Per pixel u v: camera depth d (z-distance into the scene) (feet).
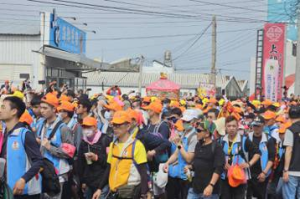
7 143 17.79
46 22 94.43
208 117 31.78
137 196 19.62
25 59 95.04
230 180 25.29
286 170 26.66
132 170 19.62
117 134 19.74
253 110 50.47
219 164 22.35
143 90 188.96
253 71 149.89
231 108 37.47
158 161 25.34
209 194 22.11
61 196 24.00
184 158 25.39
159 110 28.50
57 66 100.89
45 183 19.38
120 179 19.60
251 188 28.63
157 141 23.30
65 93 44.96
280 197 28.50
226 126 26.09
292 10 117.80
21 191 17.26
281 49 113.91
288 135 26.61
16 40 95.14
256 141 28.32
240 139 25.89
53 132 23.52
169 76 205.67
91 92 182.29
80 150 24.97
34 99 27.45
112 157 20.07
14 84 94.68
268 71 99.40
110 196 20.08
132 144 19.72
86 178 24.91
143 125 29.04
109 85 187.42
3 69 95.50
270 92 99.50
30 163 17.94
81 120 27.66
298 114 26.71
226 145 25.90
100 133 25.14
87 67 113.09
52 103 23.59
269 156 27.96
